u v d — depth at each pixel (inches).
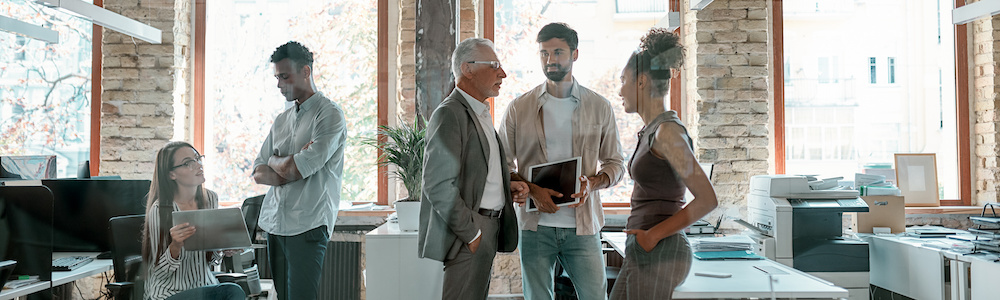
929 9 70.1
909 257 68.7
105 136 59.8
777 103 66.1
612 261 56.6
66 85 62.7
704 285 55.2
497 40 58.0
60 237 61.2
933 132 72.7
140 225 59.2
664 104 57.8
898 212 71.2
